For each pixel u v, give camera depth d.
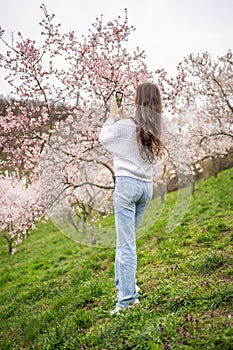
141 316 3.69
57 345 3.99
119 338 3.40
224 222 8.39
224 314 3.35
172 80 9.45
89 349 3.47
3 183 12.21
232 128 14.60
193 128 14.65
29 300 7.28
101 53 8.92
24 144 9.09
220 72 13.45
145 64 9.12
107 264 7.85
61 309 5.42
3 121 9.09
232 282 4.13
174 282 4.71
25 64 8.63
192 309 3.61
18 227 10.97
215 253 5.30
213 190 14.74
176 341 2.91
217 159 19.61
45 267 10.67
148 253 7.43
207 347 2.75
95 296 5.44
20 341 5.03
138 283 5.27
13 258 14.31
